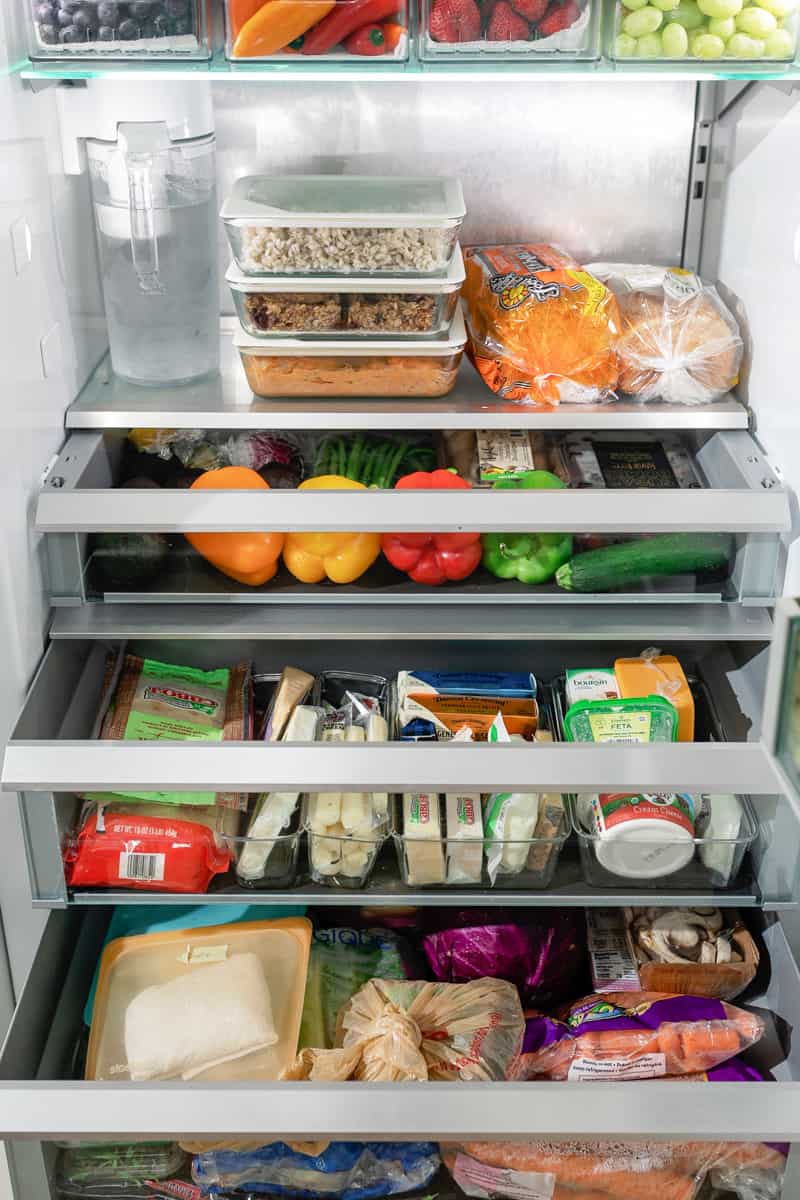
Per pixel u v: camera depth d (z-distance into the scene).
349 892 1.33
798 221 1.22
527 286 1.35
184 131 1.40
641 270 1.46
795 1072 1.31
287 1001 1.37
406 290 1.28
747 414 1.36
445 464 1.41
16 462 1.18
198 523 1.21
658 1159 1.27
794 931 1.33
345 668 1.55
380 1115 1.14
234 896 1.32
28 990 1.27
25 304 1.21
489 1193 1.31
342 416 1.33
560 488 1.26
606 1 1.17
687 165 1.53
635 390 1.38
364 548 1.30
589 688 1.40
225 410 1.34
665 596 1.30
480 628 1.29
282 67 1.17
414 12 1.18
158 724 1.38
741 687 1.37
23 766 1.20
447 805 1.32
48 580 1.27
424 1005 1.35
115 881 1.30
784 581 1.27
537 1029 1.37
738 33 1.16
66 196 1.35
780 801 1.25
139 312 1.37
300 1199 1.31
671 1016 1.33
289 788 1.19
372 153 1.54
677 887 1.33
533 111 1.50
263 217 1.24
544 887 1.33
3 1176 1.36
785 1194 1.23
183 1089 1.15
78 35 1.15
